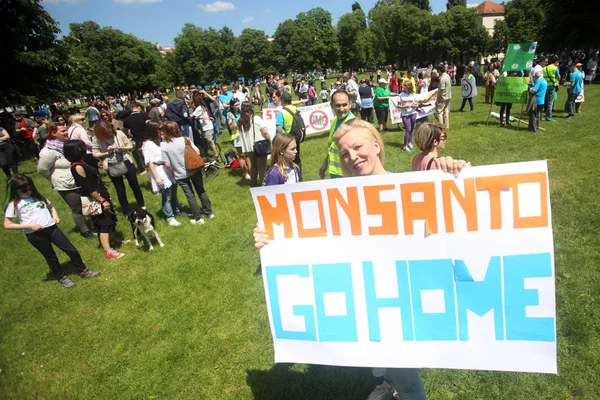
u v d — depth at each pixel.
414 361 1.89
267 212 2.03
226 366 3.17
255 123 6.80
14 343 3.84
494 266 1.77
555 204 5.13
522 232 1.73
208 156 10.46
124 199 6.79
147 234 5.47
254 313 3.81
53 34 21.61
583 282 3.48
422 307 1.88
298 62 89.06
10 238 6.91
